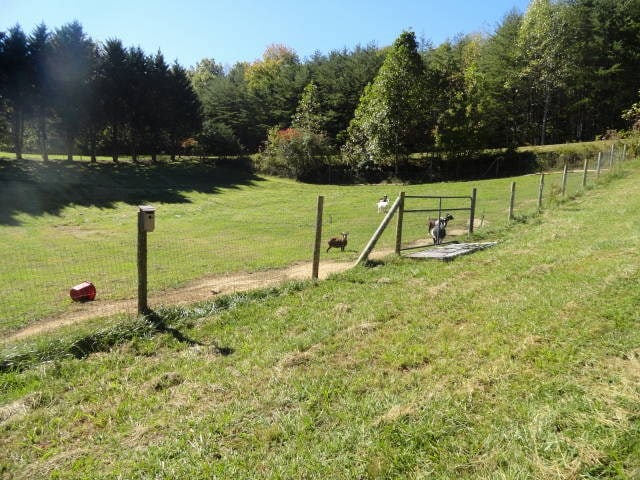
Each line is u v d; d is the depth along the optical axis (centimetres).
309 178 4950
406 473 320
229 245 1695
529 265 858
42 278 1199
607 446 316
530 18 4881
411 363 488
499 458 322
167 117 5059
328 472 328
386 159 4725
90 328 647
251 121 6512
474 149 4541
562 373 427
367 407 407
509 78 5025
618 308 564
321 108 5869
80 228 2386
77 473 347
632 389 379
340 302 732
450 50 5966
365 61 6006
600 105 5100
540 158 4109
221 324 657
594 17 4731
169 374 497
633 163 2667
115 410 434
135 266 1335
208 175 4697
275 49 8400
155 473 341
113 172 4269
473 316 611
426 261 997
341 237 1461
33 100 4075
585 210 1534
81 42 4322
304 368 498
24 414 431
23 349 561
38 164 4094
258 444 367
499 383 424
